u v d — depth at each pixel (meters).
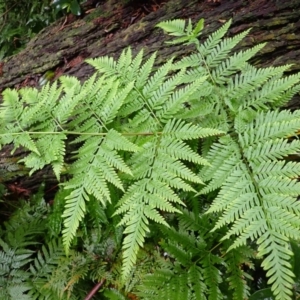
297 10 2.26
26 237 2.28
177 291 1.83
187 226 1.97
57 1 2.97
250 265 1.88
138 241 1.57
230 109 1.86
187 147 1.71
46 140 1.88
